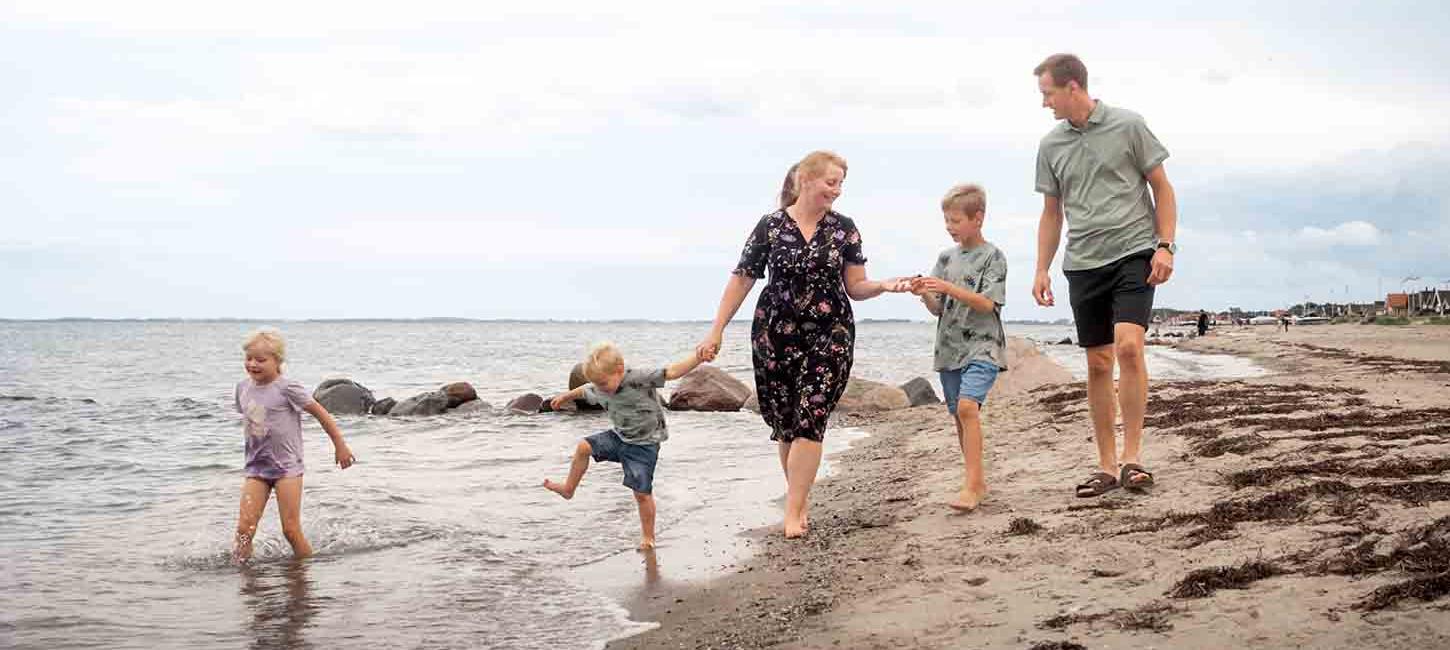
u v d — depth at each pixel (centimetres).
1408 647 338
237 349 7319
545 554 659
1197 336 8069
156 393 2741
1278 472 634
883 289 645
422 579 600
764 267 667
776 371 669
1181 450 785
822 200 646
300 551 672
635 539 700
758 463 1101
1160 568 470
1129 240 634
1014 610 439
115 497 943
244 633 498
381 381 3384
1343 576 418
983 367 663
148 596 572
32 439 1508
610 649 459
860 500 786
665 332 18938
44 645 482
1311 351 4122
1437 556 419
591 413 1962
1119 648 374
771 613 489
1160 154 628
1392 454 677
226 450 1362
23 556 678
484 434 1552
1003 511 648
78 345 8388
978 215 667
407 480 995
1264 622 379
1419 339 5191
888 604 475
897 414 1723
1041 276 680
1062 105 642
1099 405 664
